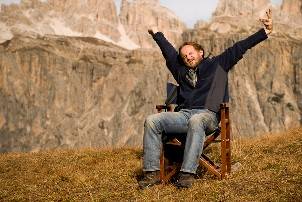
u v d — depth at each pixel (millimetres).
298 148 5754
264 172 4625
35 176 5684
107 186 4863
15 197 4746
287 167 4719
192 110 4543
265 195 3939
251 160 5324
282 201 3832
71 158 6793
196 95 4578
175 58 4750
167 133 4590
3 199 4750
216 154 6008
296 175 4402
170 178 4676
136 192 4488
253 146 6324
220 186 4293
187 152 4391
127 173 5270
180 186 4379
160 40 4859
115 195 4500
